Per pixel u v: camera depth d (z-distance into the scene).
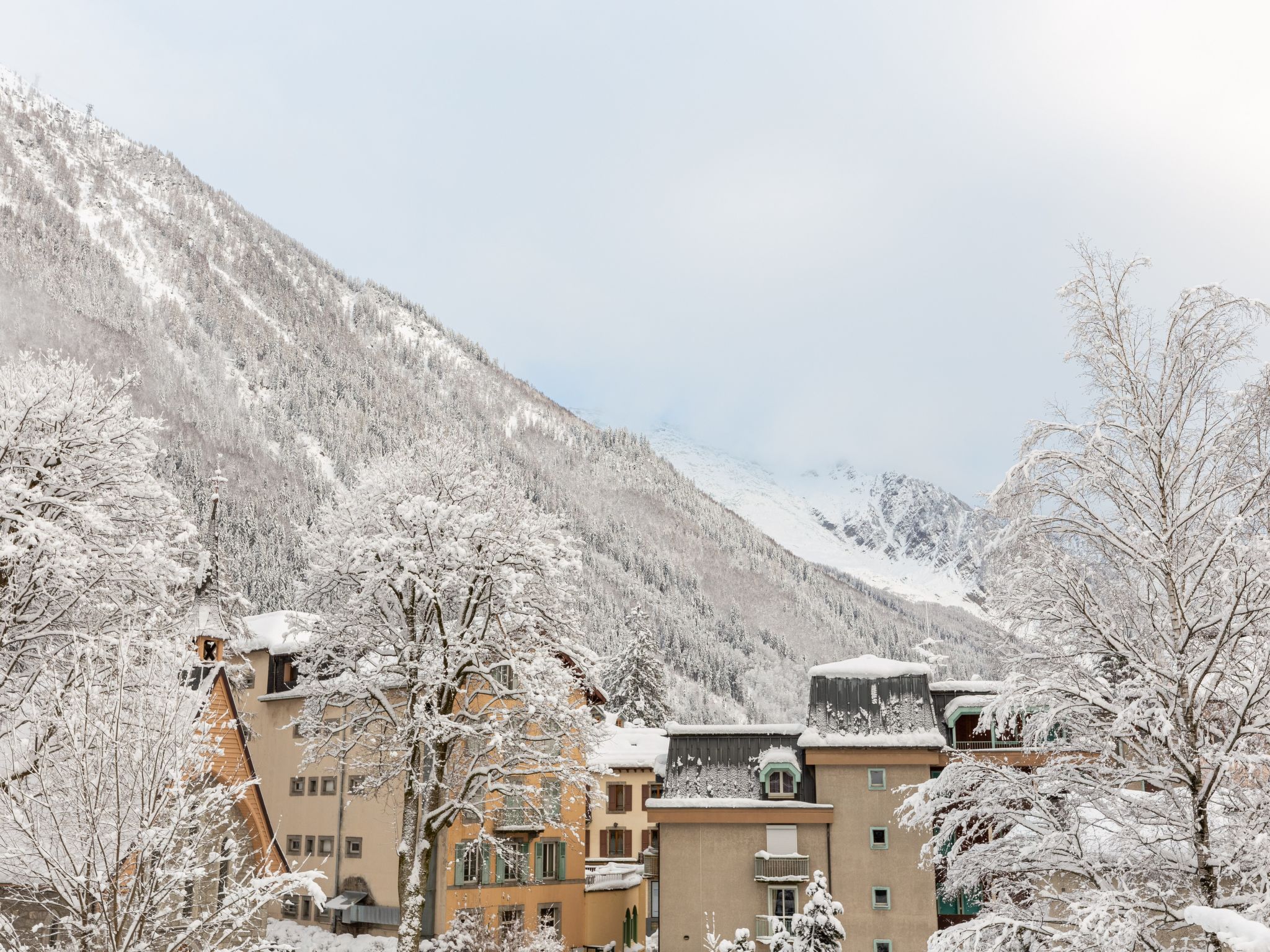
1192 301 20.00
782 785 45.62
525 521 39.41
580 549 40.75
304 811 52.00
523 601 37.94
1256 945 10.05
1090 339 20.97
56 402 31.19
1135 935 17.34
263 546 143.00
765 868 44.03
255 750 55.09
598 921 58.75
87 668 16.92
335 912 48.56
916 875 43.41
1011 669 21.12
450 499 39.91
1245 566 18.20
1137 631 20.44
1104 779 20.14
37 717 19.56
